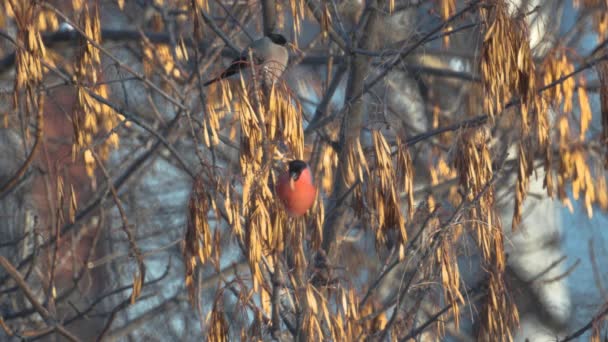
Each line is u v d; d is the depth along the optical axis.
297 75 14.30
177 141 15.56
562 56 10.48
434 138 14.45
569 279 15.49
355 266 11.39
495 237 9.28
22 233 14.18
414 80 14.26
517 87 9.10
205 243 8.27
